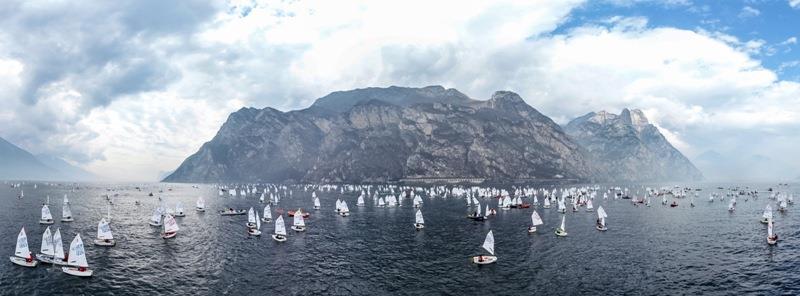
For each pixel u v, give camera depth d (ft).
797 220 483.51
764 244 337.93
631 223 465.06
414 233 399.85
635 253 307.99
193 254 308.60
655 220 491.31
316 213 573.33
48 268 260.21
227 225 453.17
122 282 240.94
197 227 437.58
